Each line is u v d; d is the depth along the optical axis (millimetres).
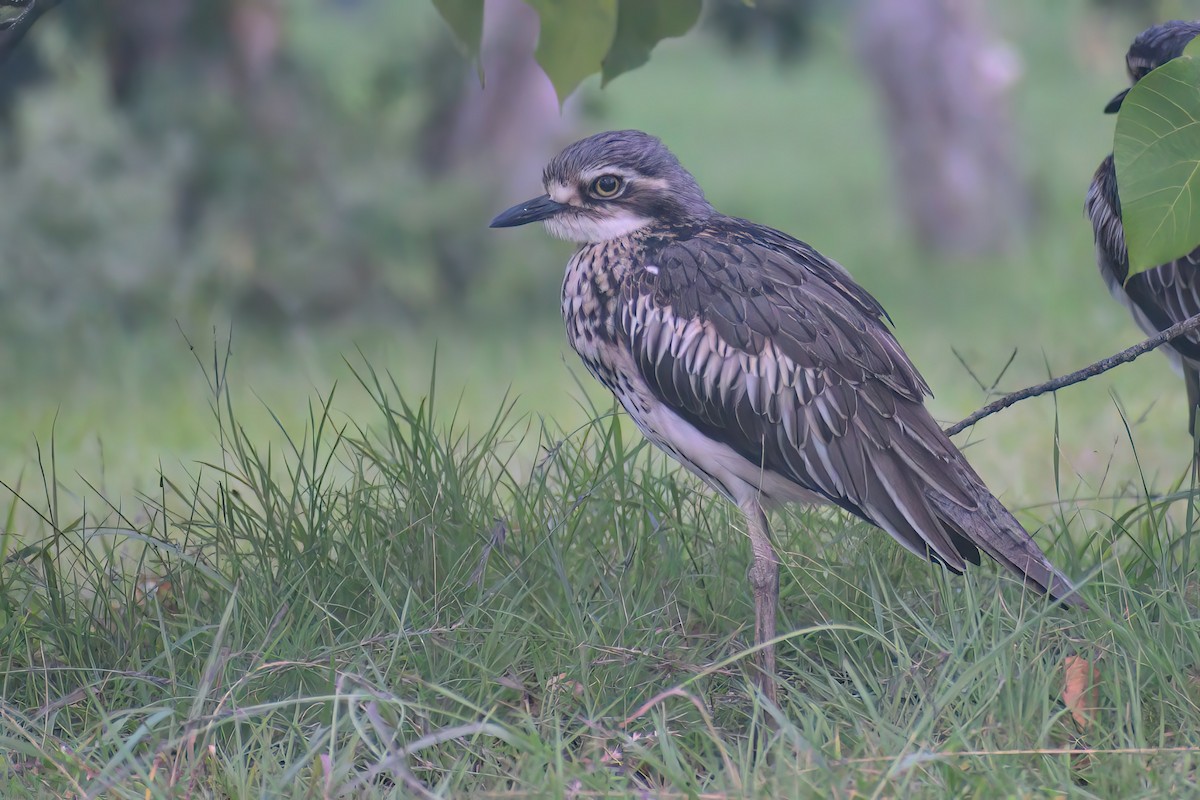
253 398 20172
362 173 27188
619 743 8227
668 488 11109
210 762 7984
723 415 9461
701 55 77812
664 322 9586
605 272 9961
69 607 10117
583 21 9211
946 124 35031
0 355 22594
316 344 24438
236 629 9180
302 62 28844
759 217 41094
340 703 8547
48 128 25250
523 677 9117
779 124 61469
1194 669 8625
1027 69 63281
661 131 59906
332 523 10602
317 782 7707
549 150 31328
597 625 9180
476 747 8234
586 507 10812
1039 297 27625
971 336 24375
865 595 9883
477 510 10727
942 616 9523
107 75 26781
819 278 9641
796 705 8742
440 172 30969
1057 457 10422
